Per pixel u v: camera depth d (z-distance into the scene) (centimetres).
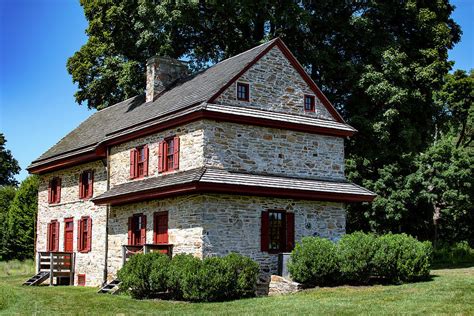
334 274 2066
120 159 2705
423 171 3177
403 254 2089
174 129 2375
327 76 3388
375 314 1516
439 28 3391
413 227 3447
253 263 2061
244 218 2245
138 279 2069
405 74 3272
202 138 2216
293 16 3259
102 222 2770
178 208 2270
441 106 3509
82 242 2931
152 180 2430
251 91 2369
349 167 3259
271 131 2400
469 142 3934
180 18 3164
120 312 1777
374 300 1719
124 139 2644
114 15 3462
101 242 2761
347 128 2603
